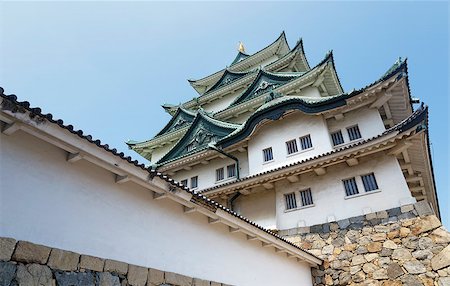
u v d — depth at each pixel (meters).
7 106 3.69
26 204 3.97
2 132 3.97
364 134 13.23
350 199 11.55
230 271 7.08
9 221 3.73
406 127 10.32
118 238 5.01
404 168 12.40
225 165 17.39
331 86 19.08
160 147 24.00
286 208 12.94
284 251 9.21
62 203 4.41
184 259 6.07
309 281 10.45
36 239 3.94
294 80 18.69
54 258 4.04
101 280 4.48
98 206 4.90
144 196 5.80
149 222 5.68
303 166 12.16
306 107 14.68
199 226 6.81
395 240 9.88
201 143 19.59
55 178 4.45
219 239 7.23
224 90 25.09
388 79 12.27
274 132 15.90
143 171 5.37
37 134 4.14
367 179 11.66
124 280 4.80
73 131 4.36
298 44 22.39
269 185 13.50
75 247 4.36
